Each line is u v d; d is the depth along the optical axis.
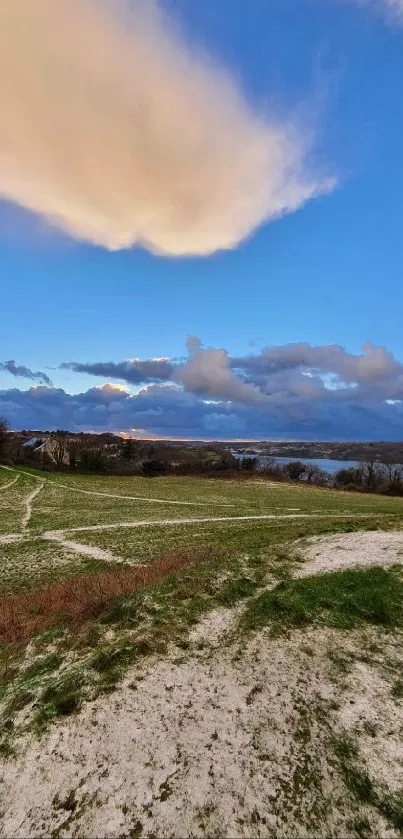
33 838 4.18
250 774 4.90
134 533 27.20
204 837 4.15
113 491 53.66
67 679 6.83
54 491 52.25
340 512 36.84
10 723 5.86
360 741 5.45
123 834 4.20
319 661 7.40
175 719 5.85
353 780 4.82
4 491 51.00
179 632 8.45
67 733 5.61
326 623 8.90
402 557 14.39
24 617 10.30
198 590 10.77
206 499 47.41
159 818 4.36
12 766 5.08
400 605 9.78
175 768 4.99
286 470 96.56
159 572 13.70
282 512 37.03
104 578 13.58
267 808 4.46
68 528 29.45
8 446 96.81
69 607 10.32
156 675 6.93
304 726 5.71
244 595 10.56
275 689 6.55
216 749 5.29
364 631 8.56
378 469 84.94
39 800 4.61
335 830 4.22
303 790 4.68
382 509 39.50
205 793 4.65
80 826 4.29
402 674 7.04
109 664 7.19
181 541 24.02
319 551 15.59
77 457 92.00
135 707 6.11
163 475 84.88
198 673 6.98
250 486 65.44
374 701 6.29
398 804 4.50
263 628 8.66
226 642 8.08
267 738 5.48
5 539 25.97
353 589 10.78
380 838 4.14
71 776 4.91
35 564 20.03
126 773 4.93
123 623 8.91
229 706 6.13
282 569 13.09
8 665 7.64
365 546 16.20
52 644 8.41
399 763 5.09
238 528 27.86
